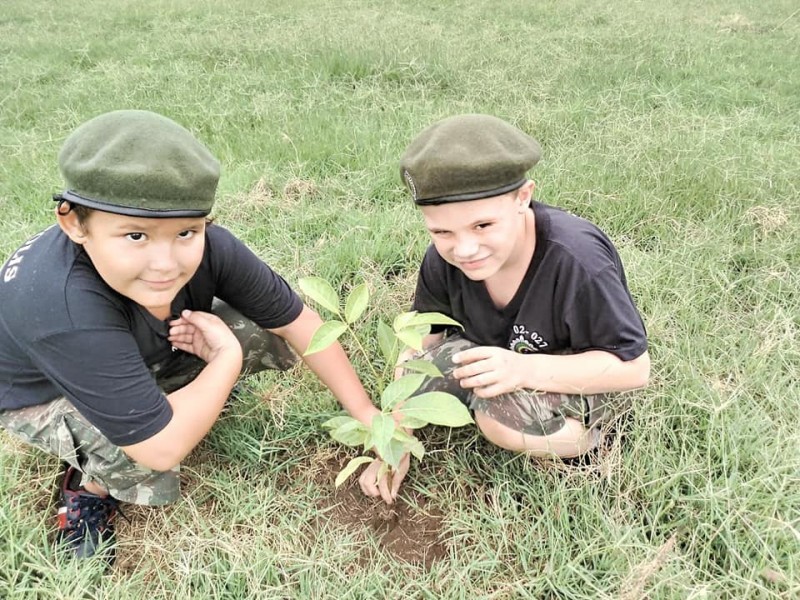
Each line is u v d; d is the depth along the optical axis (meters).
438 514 1.87
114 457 1.69
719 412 1.89
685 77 5.04
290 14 7.64
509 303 1.83
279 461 2.03
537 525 1.70
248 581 1.63
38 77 5.46
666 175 3.33
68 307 1.47
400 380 1.61
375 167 3.61
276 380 2.25
